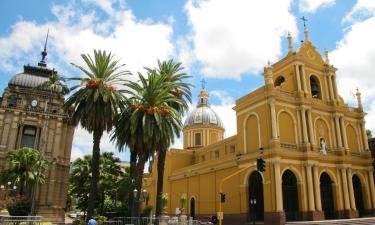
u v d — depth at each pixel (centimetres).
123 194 3841
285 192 3841
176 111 3192
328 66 4834
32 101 4934
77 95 2955
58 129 4922
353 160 4456
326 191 4194
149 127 2925
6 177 4003
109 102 2984
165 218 2883
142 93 3148
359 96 4994
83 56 3047
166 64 3672
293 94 4328
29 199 3997
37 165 4103
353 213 4138
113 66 3144
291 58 4512
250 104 4384
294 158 3941
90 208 2783
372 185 4534
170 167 6309
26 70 5272
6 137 4653
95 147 2955
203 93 7650
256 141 4172
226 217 4344
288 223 3512
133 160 3478
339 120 4609
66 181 4928
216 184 4800
